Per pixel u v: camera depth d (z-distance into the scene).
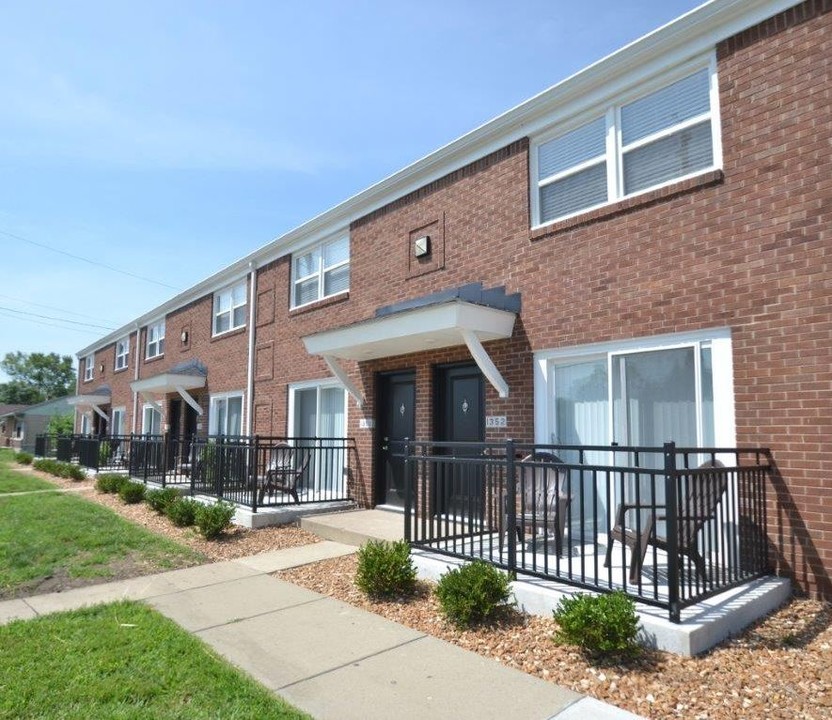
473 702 3.23
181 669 3.59
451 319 7.06
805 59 5.26
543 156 7.68
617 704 3.17
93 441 16.59
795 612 4.48
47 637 4.09
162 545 7.20
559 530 4.86
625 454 6.31
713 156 5.88
